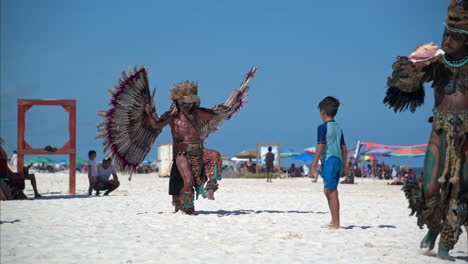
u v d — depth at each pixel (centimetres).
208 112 1045
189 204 1030
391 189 2588
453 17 559
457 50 564
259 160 5081
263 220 952
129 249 634
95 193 1892
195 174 1034
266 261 569
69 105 1811
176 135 1031
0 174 1461
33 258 575
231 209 1184
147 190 2134
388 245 687
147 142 1077
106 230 804
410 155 4347
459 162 550
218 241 701
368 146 4222
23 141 1762
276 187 2505
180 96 1016
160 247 650
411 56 603
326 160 837
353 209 1227
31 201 1369
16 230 799
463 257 611
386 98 629
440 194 568
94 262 555
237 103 1109
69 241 690
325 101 836
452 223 561
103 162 1758
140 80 1023
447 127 561
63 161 9144
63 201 1366
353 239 737
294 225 885
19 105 1762
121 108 1030
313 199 1551
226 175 4569
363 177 5456
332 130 830
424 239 612
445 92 573
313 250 643
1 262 553
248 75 1123
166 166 4562
